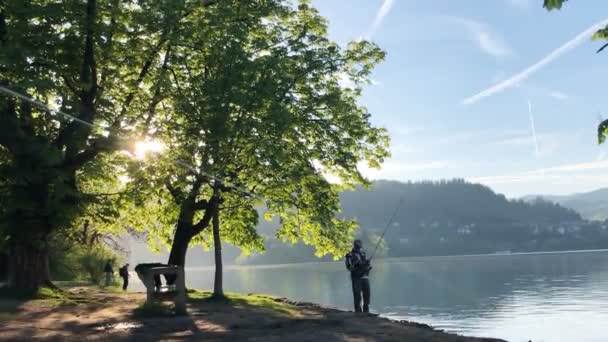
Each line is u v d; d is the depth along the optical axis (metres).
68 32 19.03
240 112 19.50
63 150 20.39
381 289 113.06
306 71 22.45
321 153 23.58
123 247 56.72
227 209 24.20
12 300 18.00
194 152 20.28
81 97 19.95
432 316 65.81
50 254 41.22
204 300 19.94
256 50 22.28
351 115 24.02
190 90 20.86
